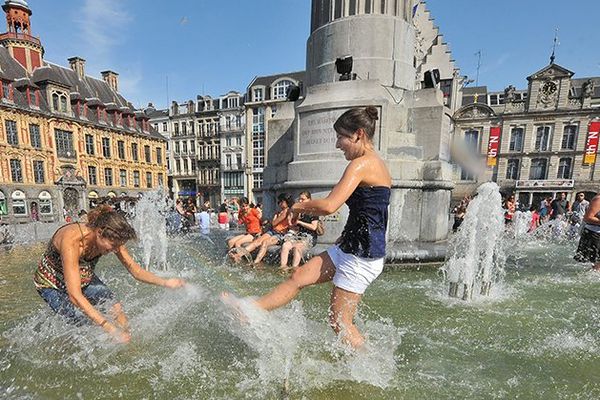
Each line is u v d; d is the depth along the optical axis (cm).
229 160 4794
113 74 4356
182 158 5206
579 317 291
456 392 178
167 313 279
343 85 627
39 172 3102
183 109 5250
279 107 827
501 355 219
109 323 227
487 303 329
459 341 240
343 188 198
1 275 481
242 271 462
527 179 3562
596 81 3859
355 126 210
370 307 315
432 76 678
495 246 487
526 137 3544
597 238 498
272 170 793
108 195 3769
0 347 227
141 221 805
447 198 640
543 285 404
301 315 265
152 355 215
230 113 4731
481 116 3672
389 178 215
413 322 277
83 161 3506
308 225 529
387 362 208
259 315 230
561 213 1246
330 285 379
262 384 184
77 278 223
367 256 206
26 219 2967
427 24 3117
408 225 602
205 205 1443
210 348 223
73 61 3853
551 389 180
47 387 181
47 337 236
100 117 3747
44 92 3195
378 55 707
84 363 206
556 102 3422
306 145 638
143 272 272
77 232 230
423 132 649
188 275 445
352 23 710
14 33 3158
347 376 193
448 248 530
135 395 174
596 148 3228
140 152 4272
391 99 665
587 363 208
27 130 2991
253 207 649
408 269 484
